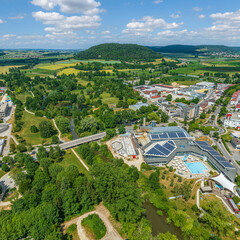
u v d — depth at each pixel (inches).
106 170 5605.3
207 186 6122.1
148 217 5255.9
